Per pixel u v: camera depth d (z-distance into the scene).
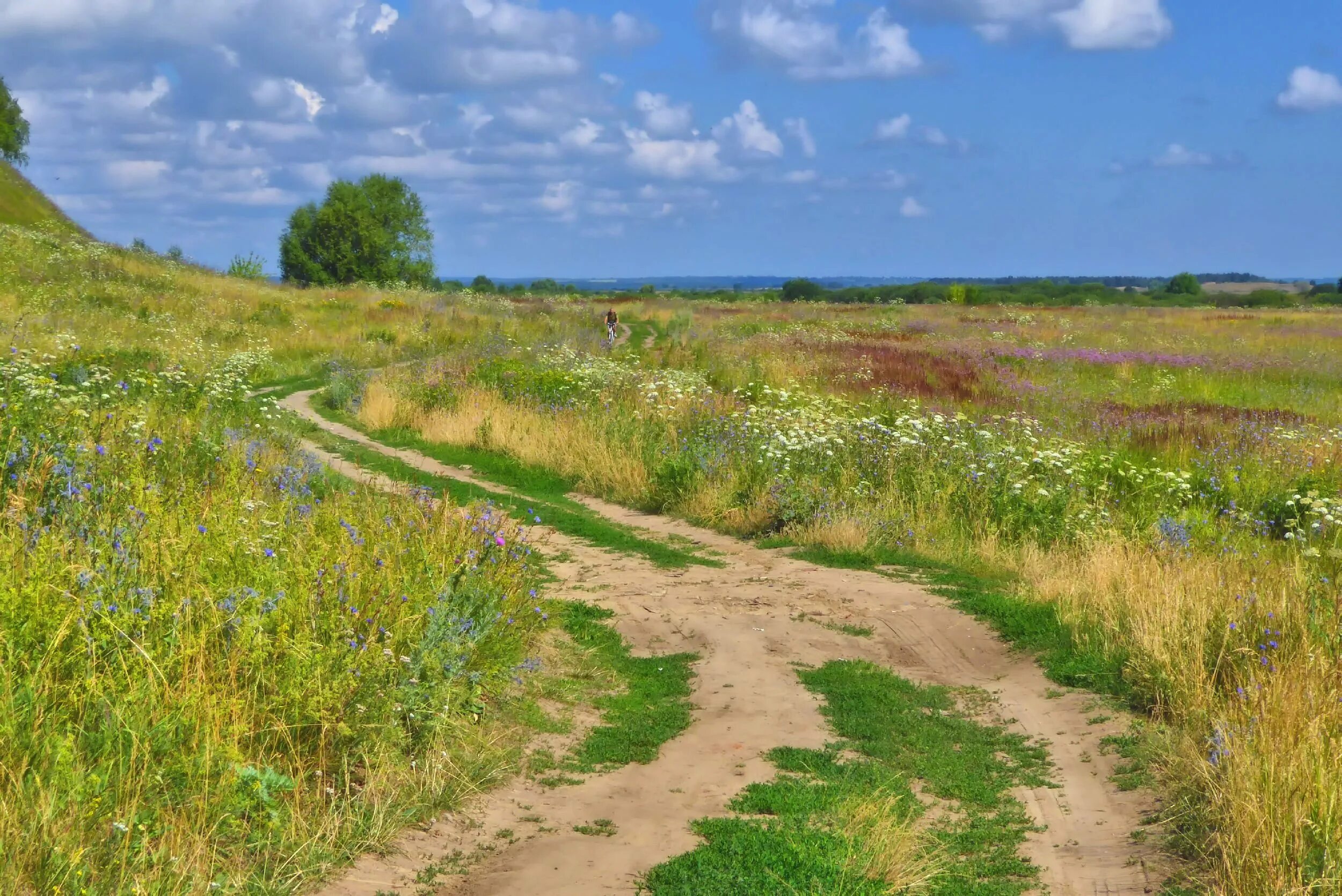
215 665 5.40
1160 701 7.03
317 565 6.53
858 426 15.43
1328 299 88.69
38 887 3.78
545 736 6.65
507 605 7.52
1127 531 11.96
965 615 9.61
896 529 12.28
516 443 17.38
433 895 4.58
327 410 22.50
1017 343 38.12
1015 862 5.16
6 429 8.17
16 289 32.12
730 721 7.14
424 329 38.88
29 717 4.51
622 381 20.77
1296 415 22.03
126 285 37.31
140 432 9.62
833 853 5.00
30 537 5.94
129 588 5.64
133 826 4.21
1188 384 27.36
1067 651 8.37
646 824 5.49
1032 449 14.55
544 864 4.92
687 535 12.95
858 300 88.69
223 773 4.69
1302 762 5.07
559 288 112.88
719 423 16.12
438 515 8.65
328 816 4.95
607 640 8.71
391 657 6.06
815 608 9.79
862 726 7.11
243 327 35.09
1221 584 8.73
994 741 6.95
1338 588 8.78
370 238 78.81
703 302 76.62
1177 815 5.48
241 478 9.14
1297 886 4.32
